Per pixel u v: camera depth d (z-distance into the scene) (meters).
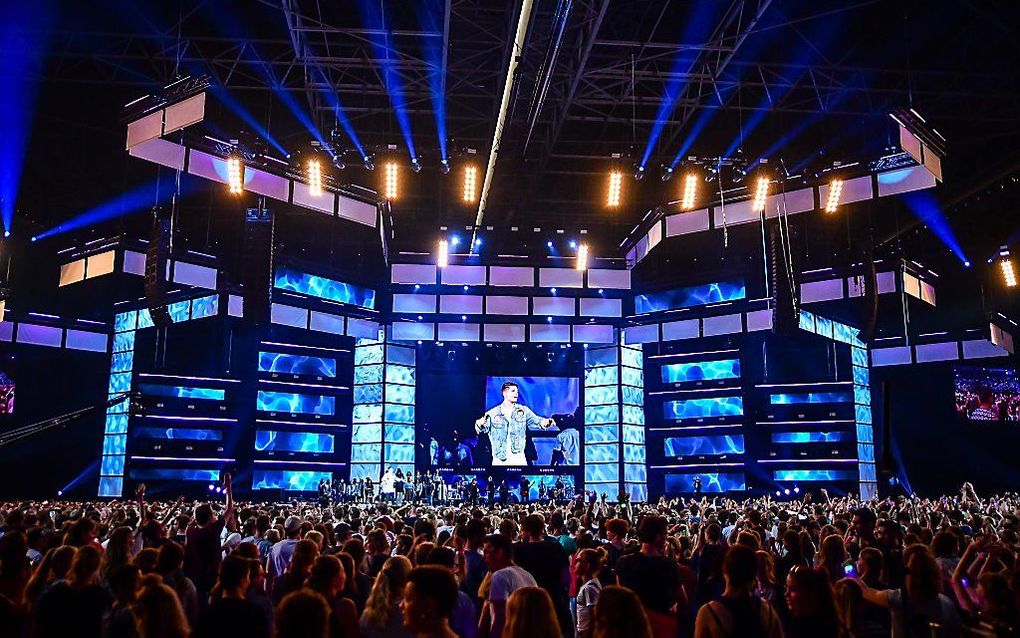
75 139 39.12
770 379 47.69
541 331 45.75
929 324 47.06
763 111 38.38
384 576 6.38
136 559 8.40
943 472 46.81
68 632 5.07
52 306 42.34
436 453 46.91
